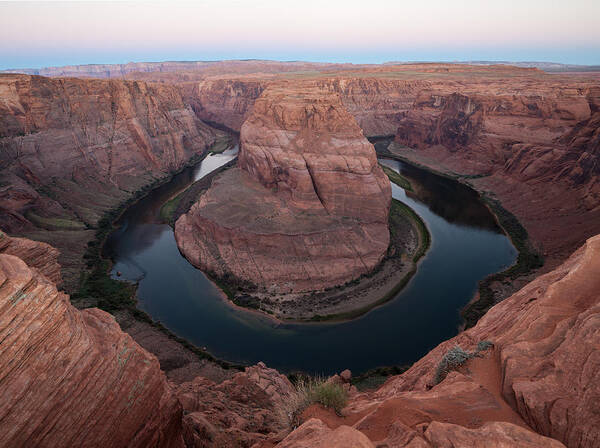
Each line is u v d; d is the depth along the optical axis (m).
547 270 50.84
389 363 34.91
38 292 7.28
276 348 37.03
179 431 11.89
